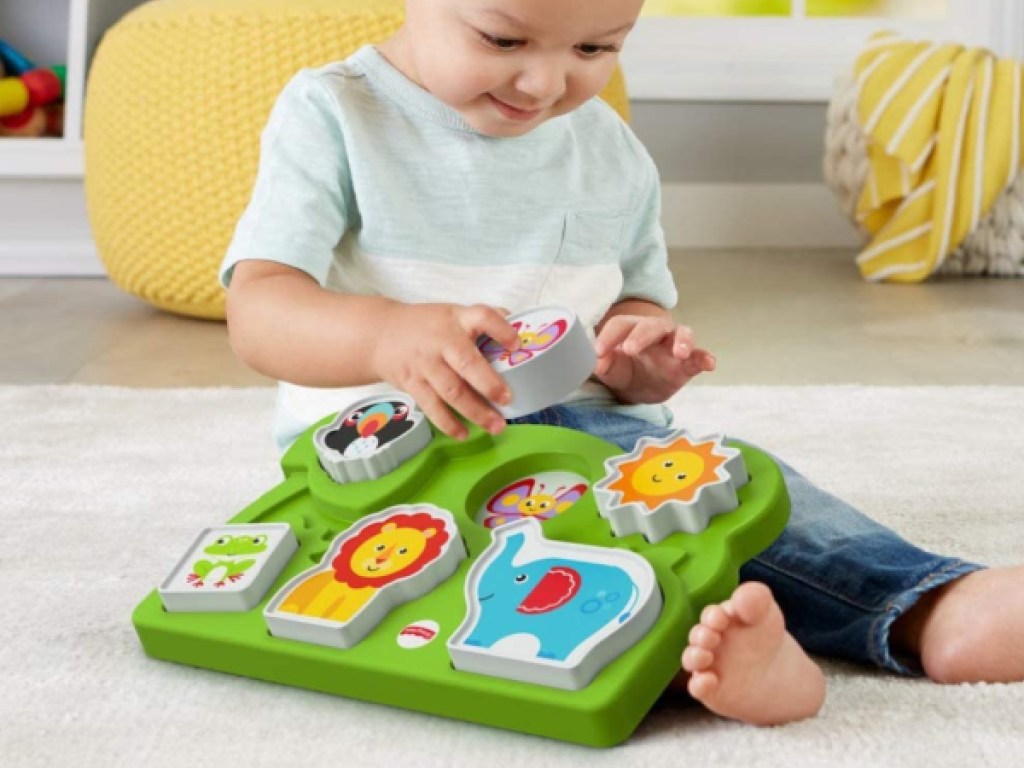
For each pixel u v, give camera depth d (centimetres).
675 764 62
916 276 216
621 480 74
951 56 216
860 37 261
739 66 253
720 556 69
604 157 98
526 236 93
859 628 73
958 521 102
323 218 87
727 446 77
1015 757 62
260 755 66
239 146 180
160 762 65
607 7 74
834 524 78
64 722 70
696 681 62
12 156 223
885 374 159
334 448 82
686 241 260
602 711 62
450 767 63
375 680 68
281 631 71
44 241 233
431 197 90
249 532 79
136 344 181
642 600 65
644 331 83
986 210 215
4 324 194
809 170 259
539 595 67
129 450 127
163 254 189
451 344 73
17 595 89
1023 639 70
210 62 180
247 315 83
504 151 92
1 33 252
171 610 76
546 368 73
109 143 192
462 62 76
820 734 64
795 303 204
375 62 92
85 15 224
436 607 71
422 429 82
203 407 144
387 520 76
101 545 100
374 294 90
